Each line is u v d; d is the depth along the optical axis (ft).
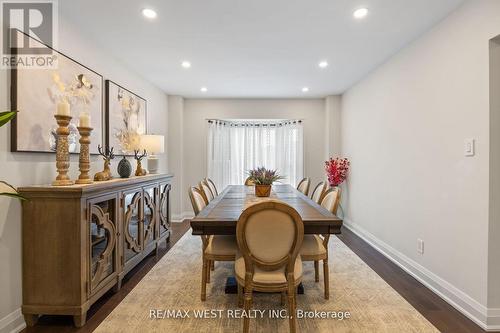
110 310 7.01
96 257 7.03
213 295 7.79
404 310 7.04
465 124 7.03
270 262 5.69
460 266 7.19
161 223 11.48
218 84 14.61
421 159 8.87
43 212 6.18
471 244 6.84
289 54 10.56
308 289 8.13
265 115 17.84
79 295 6.23
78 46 8.41
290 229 5.59
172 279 8.83
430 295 7.85
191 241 12.91
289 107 17.88
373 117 12.41
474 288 6.73
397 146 10.36
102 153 8.75
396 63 10.41
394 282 8.65
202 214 7.07
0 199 5.82
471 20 6.80
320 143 17.94
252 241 5.63
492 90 6.31
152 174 11.48
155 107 14.90
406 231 9.71
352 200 15.07
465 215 7.04
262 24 8.25
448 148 7.64
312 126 17.94
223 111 17.81
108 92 10.01
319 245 7.56
